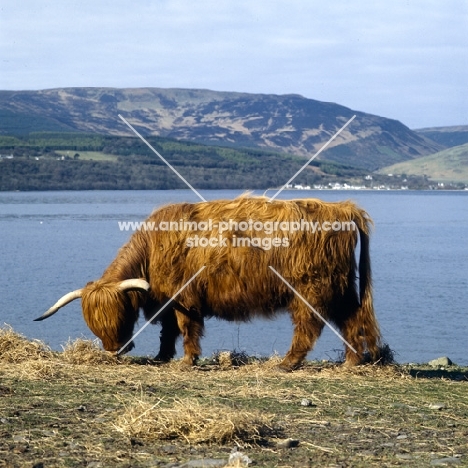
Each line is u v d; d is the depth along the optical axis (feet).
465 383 28.30
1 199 429.79
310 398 24.30
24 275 96.12
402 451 18.47
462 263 117.29
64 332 56.08
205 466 16.75
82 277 93.91
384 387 26.71
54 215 256.52
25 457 17.34
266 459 17.65
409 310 71.36
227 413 19.76
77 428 19.75
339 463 17.38
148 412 19.72
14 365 28.73
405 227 215.51
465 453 18.33
